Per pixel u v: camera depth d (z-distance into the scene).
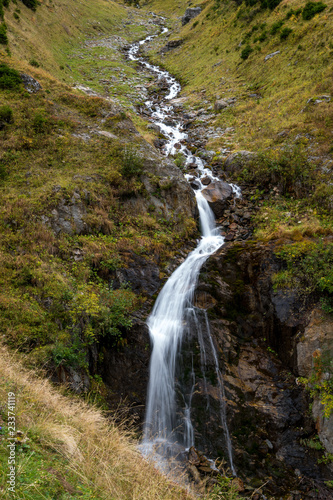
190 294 10.54
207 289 10.53
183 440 8.30
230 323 9.89
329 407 7.64
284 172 14.31
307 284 9.70
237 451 7.88
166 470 6.76
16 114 14.78
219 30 34.69
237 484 7.11
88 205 12.04
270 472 7.52
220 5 39.50
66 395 7.12
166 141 19.58
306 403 8.30
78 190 11.98
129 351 9.16
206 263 11.48
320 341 8.59
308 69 20.77
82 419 5.91
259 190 15.11
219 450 7.96
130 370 9.02
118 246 11.38
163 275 11.42
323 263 9.61
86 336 8.47
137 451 6.19
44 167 13.07
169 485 5.48
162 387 9.11
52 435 4.82
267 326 9.77
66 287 8.98
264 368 9.10
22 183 11.95
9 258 9.25
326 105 16.52
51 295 8.66
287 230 11.79
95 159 13.96
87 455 4.90
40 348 7.55
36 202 10.94
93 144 14.74
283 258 10.35
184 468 7.40
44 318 8.12
